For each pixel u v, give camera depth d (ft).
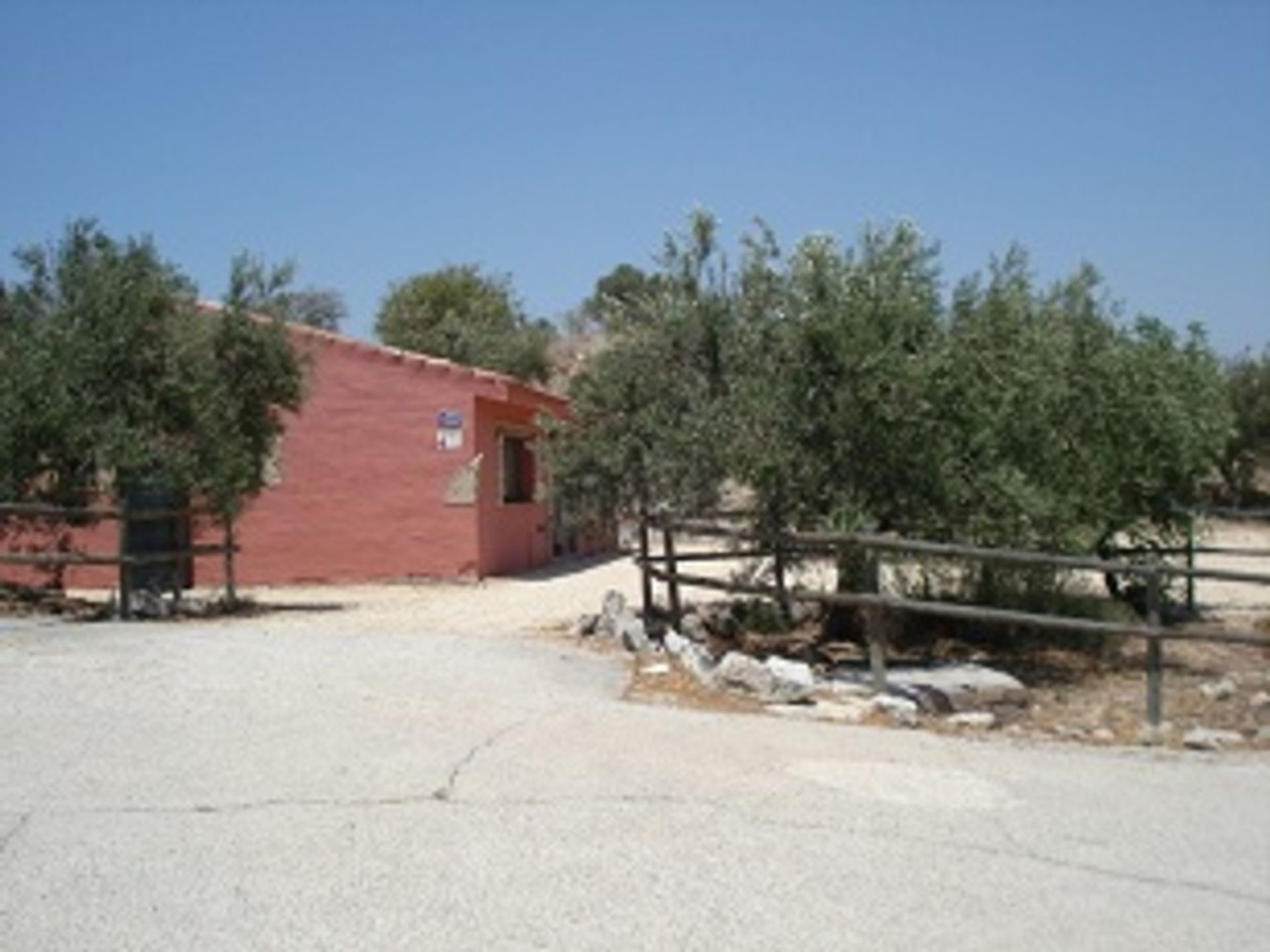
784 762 23.08
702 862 17.70
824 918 16.03
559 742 23.32
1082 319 40.16
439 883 16.55
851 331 31.63
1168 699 33.12
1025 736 27.96
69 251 44.45
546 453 36.76
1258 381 106.63
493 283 140.87
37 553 45.34
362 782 20.53
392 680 28.22
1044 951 15.46
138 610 42.98
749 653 36.99
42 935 14.65
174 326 44.29
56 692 26.27
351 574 61.87
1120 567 29.14
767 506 33.88
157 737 22.97
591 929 15.37
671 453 34.27
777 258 34.81
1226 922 16.67
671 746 23.53
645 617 38.19
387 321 135.23
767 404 32.50
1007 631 39.04
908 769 23.21
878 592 30.83
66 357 42.39
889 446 32.27
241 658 30.22
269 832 18.20
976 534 33.63
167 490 44.39
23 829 18.03
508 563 67.05
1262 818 21.35
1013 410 33.96
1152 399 40.60
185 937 14.74
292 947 14.58
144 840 17.74
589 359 37.45
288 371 46.85
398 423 62.08
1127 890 17.66
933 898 16.92
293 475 62.13
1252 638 28.32
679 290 35.14
